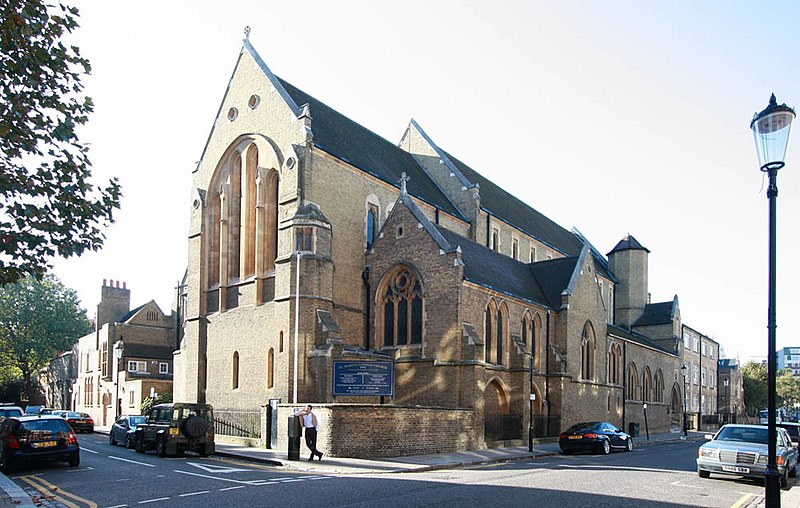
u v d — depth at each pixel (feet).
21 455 74.64
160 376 201.67
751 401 375.45
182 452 93.25
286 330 112.68
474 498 52.01
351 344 122.21
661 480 68.33
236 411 117.60
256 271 123.85
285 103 125.08
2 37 38.86
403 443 92.53
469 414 106.52
